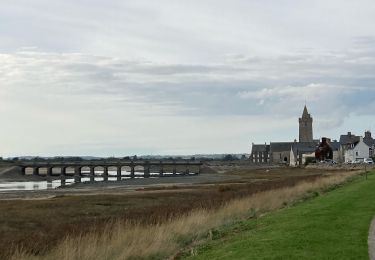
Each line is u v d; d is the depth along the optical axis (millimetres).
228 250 16641
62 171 182375
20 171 182750
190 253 18094
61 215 43062
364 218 21422
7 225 36438
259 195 42906
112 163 181750
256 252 15484
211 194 60875
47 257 19719
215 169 198000
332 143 188250
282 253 14867
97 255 18812
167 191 75562
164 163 189875
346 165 135000
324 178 64750
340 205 26953
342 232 18031
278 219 23750
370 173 69750
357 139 168875
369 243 15938
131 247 19125
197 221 25953
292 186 53594
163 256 18859
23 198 69938
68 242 21109
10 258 20438
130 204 53438
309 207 27438
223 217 28906
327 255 14297
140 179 142375
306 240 16703
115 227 26250
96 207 50469
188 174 185625
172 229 23484
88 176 182000
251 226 23109
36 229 33219
